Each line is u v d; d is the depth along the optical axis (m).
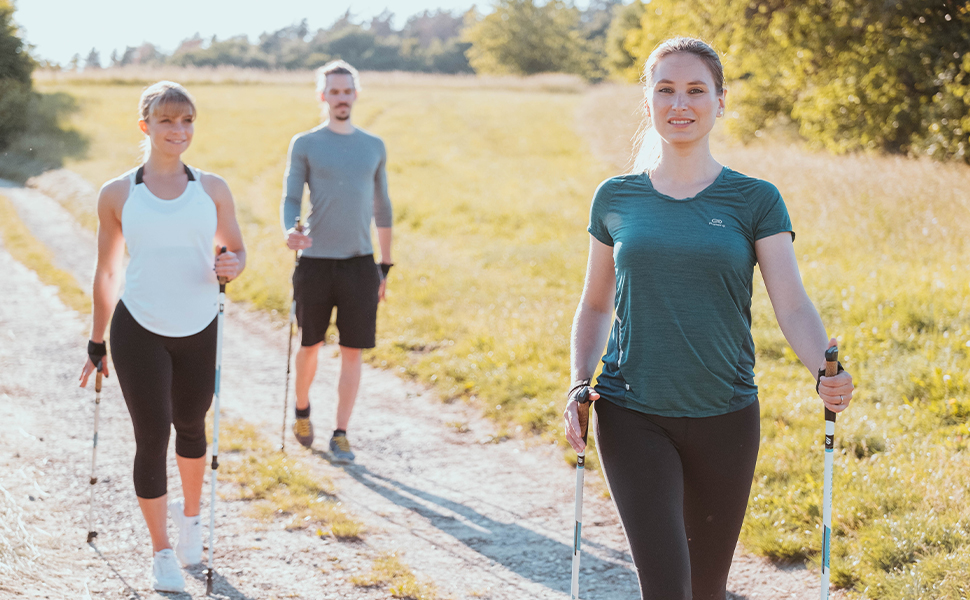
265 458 5.06
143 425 3.34
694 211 2.29
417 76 45.56
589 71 77.56
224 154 21.75
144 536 3.94
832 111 15.41
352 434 5.71
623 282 2.35
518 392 6.20
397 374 7.07
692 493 2.42
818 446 4.62
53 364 7.02
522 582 3.69
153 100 3.33
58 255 12.34
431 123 27.06
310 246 4.93
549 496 4.67
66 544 3.79
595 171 18.89
